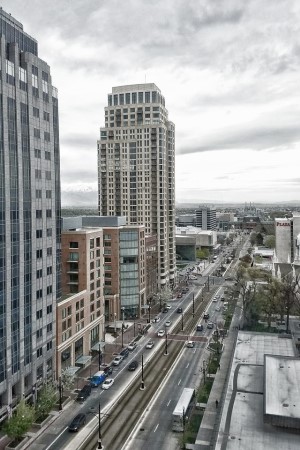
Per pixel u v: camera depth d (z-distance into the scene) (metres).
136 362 111.88
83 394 92.38
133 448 72.94
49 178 100.56
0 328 81.12
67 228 127.62
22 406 77.25
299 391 69.31
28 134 91.44
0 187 81.62
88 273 122.19
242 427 62.66
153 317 161.25
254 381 78.12
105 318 153.62
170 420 82.44
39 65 96.19
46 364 98.00
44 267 97.69
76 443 74.94
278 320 149.50
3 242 82.19
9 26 89.25
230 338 133.88
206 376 102.94
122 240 157.75
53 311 101.25
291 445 57.94
